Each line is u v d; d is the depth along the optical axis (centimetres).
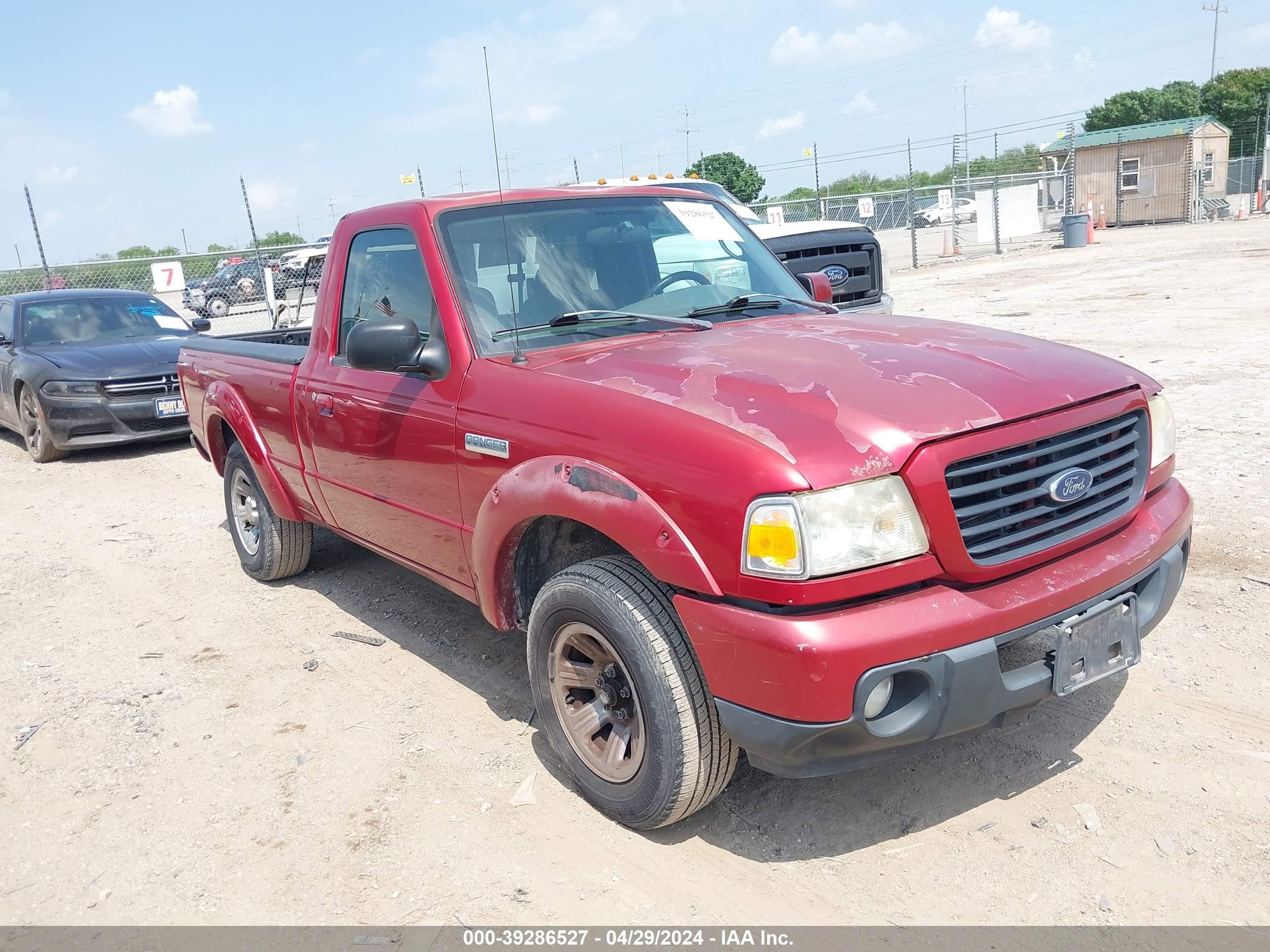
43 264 1628
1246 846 266
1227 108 6269
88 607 538
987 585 252
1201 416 696
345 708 392
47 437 948
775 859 280
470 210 375
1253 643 375
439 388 345
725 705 250
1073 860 267
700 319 367
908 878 266
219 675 433
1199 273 1582
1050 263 2095
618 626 273
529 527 315
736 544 239
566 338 346
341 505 434
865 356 292
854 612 236
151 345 1020
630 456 266
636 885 273
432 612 489
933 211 4116
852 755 246
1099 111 6681
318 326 437
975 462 249
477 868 285
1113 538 282
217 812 326
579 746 309
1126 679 360
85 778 354
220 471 571
